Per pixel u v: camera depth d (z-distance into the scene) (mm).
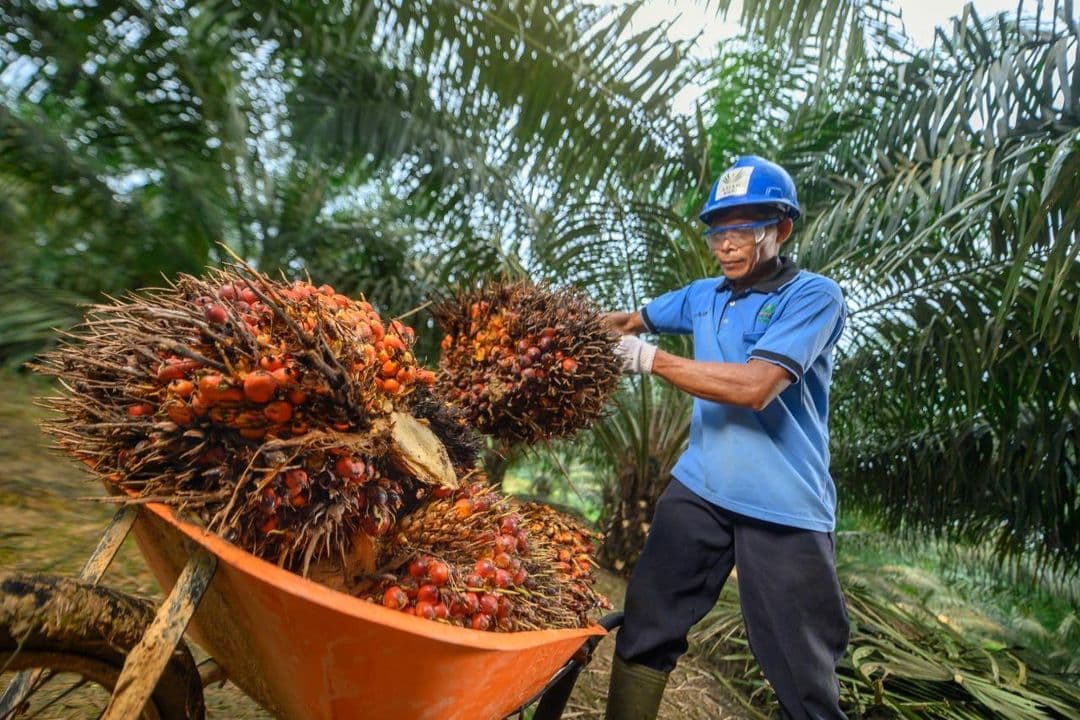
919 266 3350
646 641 1947
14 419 3381
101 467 1056
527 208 4336
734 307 1990
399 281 4680
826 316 1814
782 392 1894
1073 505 3910
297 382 975
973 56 3035
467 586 1084
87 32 3641
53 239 4172
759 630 1850
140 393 1003
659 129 3650
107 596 917
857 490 4906
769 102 4422
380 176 4719
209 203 4285
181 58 3855
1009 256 2980
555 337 1613
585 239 3842
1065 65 2572
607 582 3826
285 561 1020
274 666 994
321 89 4164
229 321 965
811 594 1813
